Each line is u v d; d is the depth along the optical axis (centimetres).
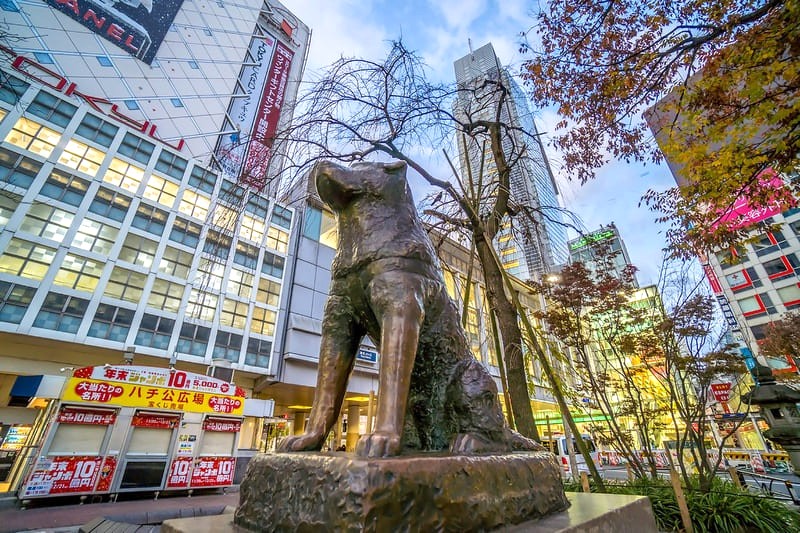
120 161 1567
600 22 464
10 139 1352
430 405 152
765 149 411
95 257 1398
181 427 870
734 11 398
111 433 773
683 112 455
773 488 929
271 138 437
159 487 810
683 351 707
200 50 2428
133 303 1425
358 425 2061
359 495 85
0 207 1269
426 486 95
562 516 133
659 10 442
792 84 370
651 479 607
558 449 1391
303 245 1950
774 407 600
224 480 905
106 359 1434
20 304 1216
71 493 710
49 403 821
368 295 142
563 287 709
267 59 2820
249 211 1812
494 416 151
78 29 1919
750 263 2353
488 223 489
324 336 155
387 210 150
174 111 2123
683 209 506
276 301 1784
